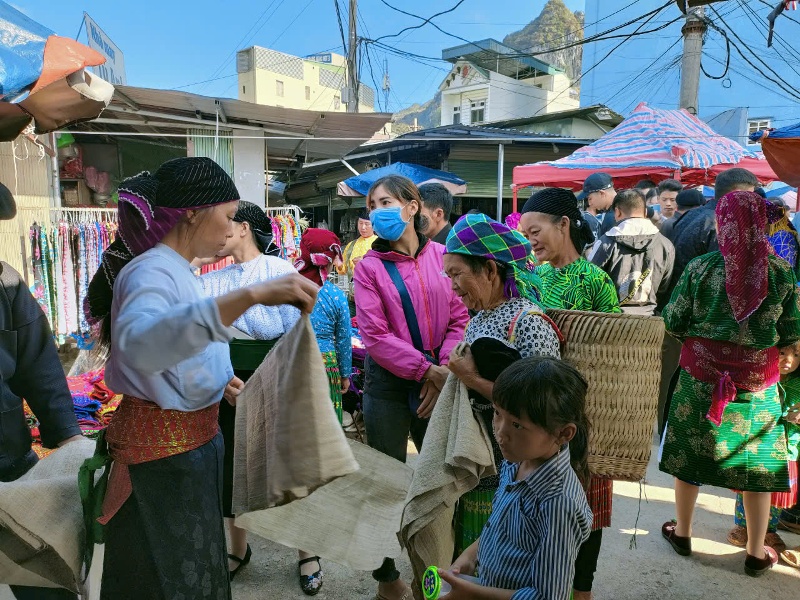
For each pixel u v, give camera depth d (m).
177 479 1.50
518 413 1.39
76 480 1.62
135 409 1.48
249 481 1.61
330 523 2.11
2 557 1.51
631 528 3.21
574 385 1.40
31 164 5.81
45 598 1.79
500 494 1.57
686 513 2.88
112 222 6.47
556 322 1.90
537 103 26.09
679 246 4.11
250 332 2.42
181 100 6.65
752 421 2.53
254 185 8.05
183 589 1.52
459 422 1.73
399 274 2.42
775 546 2.94
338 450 1.43
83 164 8.96
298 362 1.41
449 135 11.17
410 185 2.47
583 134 15.45
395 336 2.39
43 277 5.75
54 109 2.14
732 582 2.70
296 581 2.71
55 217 6.35
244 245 2.52
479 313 1.93
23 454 1.91
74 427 2.01
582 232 2.33
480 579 1.56
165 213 1.45
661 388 4.22
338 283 6.18
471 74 26.00
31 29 1.79
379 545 2.08
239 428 1.69
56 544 1.49
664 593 2.61
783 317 2.44
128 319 1.27
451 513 1.91
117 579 1.54
